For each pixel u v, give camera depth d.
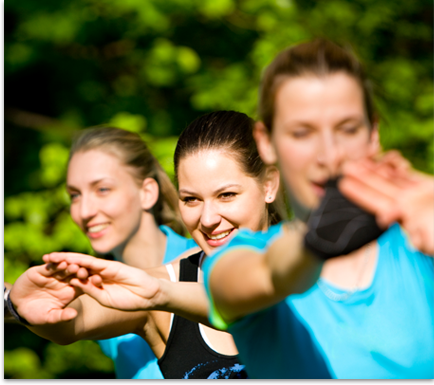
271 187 4.59
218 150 4.41
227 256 2.74
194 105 13.62
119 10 13.43
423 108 13.35
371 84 2.79
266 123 2.74
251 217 4.47
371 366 2.97
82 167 6.52
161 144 10.13
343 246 1.93
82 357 12.75
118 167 6.51
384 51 14.91
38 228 11.12
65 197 10.73
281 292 2.32
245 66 13.70
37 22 13.77
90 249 10.85
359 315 3.04
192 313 3.73
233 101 12.82
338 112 2.48
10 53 14.20
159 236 6.73
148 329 4.61
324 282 3.12
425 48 15.30
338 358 2.98
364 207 1.91
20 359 12.22
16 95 15.68
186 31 14.59
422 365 3.00
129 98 14.64
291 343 3.03
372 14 13.90
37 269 3.86
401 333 3.01
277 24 12.78
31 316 3.87
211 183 4.38
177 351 4.45
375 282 3.11
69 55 15.05
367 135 2.55
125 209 6.46
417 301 3.10
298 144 2.52
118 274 3.61
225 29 14.57
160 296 3.64
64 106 14.81
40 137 14.11
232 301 2.57
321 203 2.03
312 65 2.56
